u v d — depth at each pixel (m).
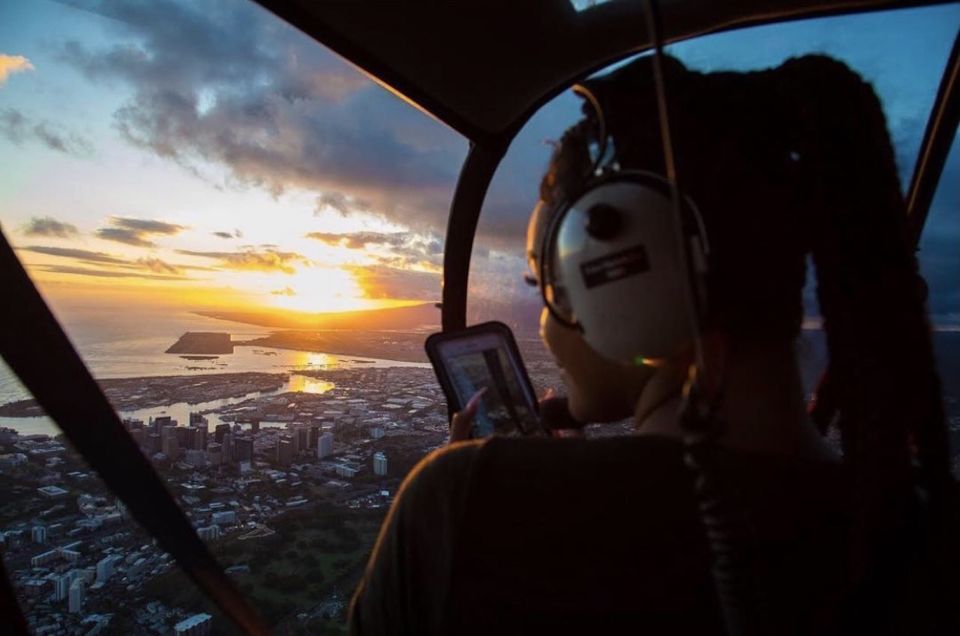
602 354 0.25
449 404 0.51
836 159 0.23
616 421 0.29
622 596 0.23
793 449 0.23
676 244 0.22
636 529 0.23
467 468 0.24
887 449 0.21
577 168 0.26
